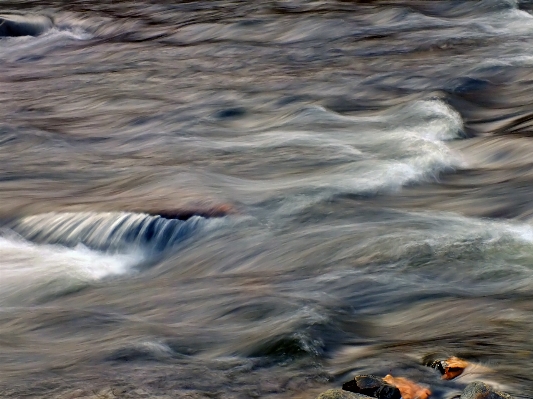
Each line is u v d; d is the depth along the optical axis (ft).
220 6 80.07
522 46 62.03
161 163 41.22
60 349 22.52
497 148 40.42
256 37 69.97
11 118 51.01
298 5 78.23
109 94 55.88
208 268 29.84
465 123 46.50
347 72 58.08
